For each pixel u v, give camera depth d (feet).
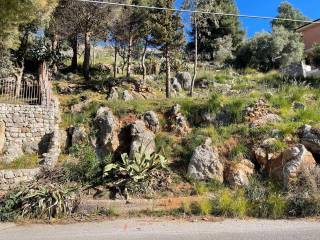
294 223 33.09
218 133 52.95
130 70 102.27
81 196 42.24
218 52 120.26
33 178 47.09
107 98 74.54
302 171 42.63
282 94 62.75
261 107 56.54
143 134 52.90
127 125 55.47
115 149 52.95
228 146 50.37
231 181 45.57
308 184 40.52
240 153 48.91
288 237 27.96
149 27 84.53
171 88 84.12
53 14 86.33
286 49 111.24
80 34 98.99
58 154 52.95
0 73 73.31
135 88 81.20
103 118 55.52
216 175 46.75
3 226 33.58
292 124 51.24
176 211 37.86
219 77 89.92
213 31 134.10
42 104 57.52
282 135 49.60
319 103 59.72
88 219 35.81
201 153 48.32
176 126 55.47
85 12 90.74
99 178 46.37
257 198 39.14
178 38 82.33
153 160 47.21
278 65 110.93
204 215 36.52
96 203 39.83
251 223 33.22
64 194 38.42
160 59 111.04
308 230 30.17
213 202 38.65
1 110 54.65
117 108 58.65
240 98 59.72
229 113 56.39
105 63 110.01
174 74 94.79
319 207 36.47
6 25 50.96
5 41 64.49
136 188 44.68
